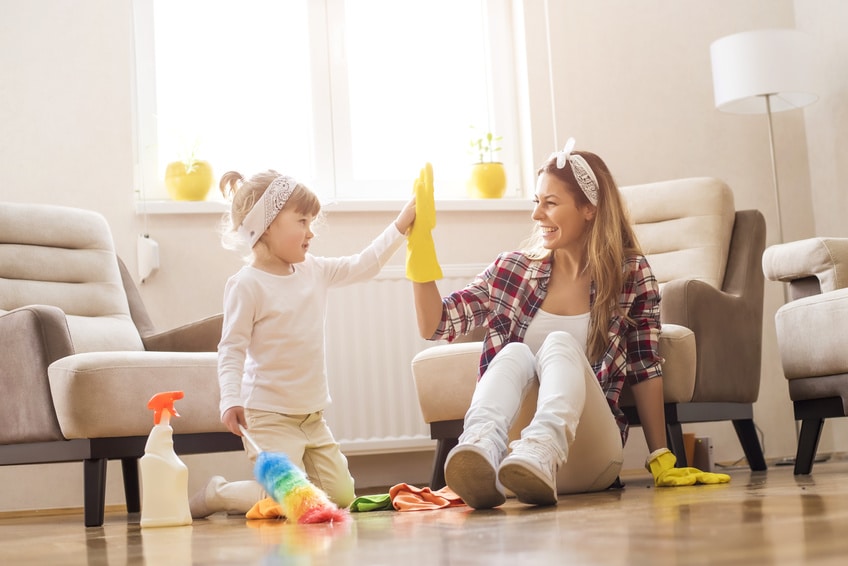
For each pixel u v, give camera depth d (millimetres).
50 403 2213
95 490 2154
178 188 3564
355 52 3957
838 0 4051
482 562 817
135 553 1164
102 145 3492
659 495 1688
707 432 3891
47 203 3422
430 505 1736
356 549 1006
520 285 2096
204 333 2818
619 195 2121
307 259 2184
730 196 3287
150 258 3387
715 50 3697
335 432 3439
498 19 4039
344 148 3850
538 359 1771
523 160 3963
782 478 2236
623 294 2105
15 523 2570
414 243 1950
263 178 2117
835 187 4078
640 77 4008
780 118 4180
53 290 2910
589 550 855
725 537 880
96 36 3535
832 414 2424
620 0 4031
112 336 2877
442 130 4016
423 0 4047
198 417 2336
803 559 695
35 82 3461
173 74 3756
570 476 1886
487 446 1558
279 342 2061
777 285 4070
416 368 2684
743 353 2828
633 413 2412
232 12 3846
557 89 3916
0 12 3455
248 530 1478
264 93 3846
